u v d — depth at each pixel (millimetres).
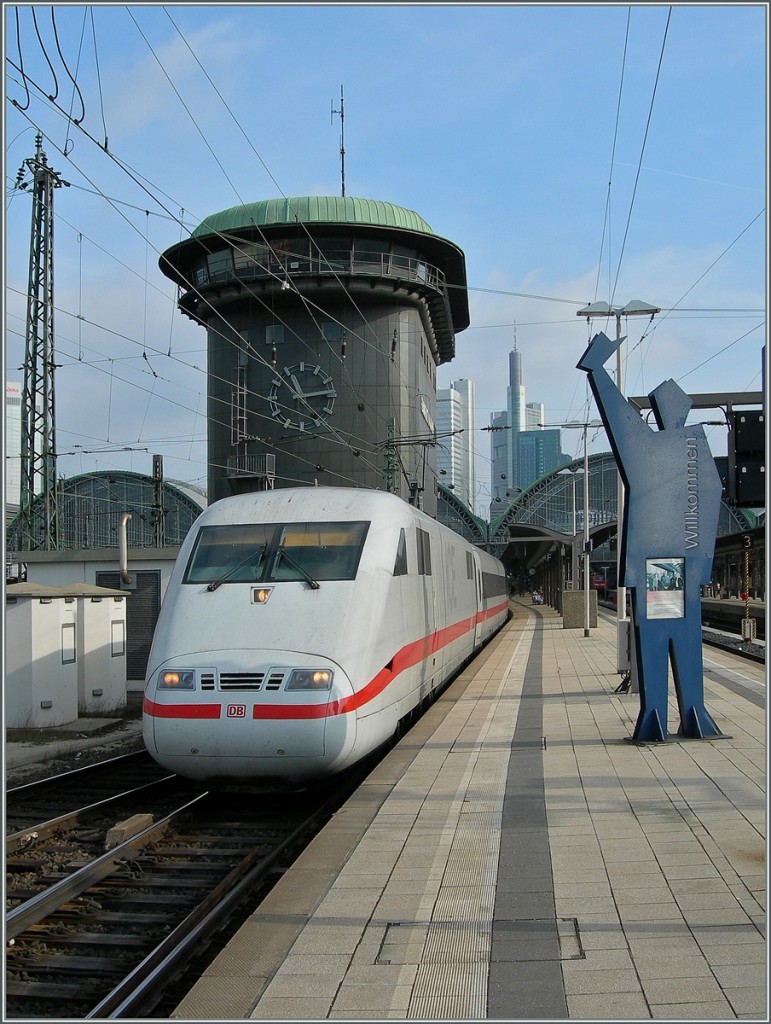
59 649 18406
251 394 45500
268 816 10695
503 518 74562
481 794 9516
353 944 5820
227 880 8008
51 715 18062
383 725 11031
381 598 11383
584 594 35719
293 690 9820
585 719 14180
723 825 8016
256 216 44844
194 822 10461
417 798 9484
